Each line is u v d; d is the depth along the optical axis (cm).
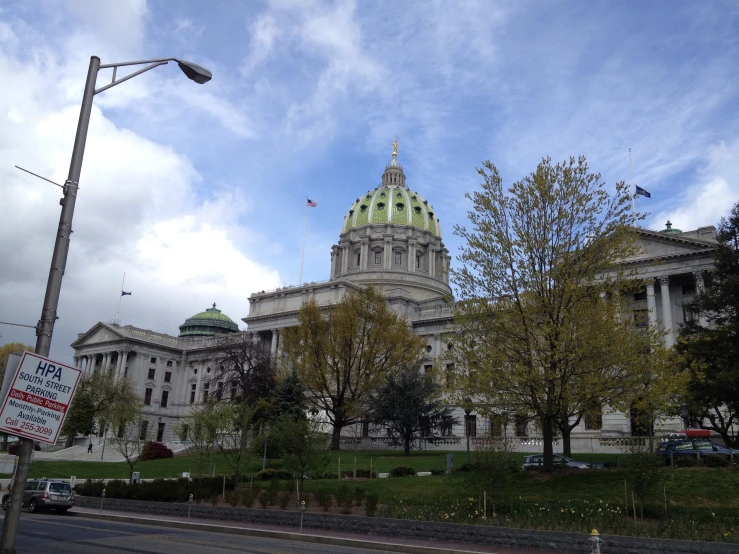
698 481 2811
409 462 4962
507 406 3278
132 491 3681
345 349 6375
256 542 2281
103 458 7588
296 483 3434
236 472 3791
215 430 4147
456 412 7356
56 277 1099
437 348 8544
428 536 2412
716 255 4425
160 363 11675
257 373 7312
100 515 3288
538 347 3100
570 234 3250
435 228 13062
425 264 12475
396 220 12650
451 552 2139
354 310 6488
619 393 3045
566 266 3155
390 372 6266
